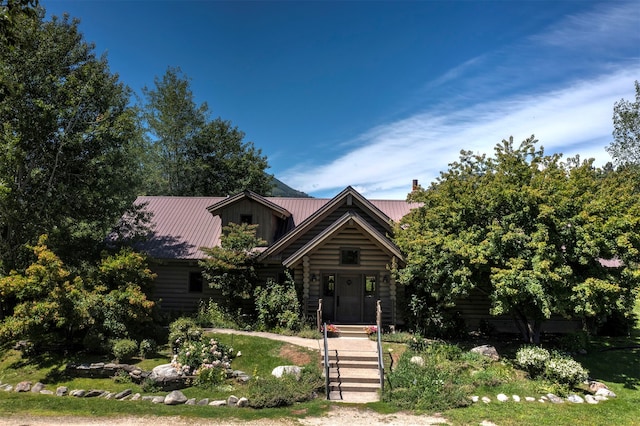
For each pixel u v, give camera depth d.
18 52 18.64
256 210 23.42
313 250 19.75
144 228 22.94
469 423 10.77
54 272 15.01
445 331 18.58
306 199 27.61
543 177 16.14
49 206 20.02
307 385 12.98
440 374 13.62
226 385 13.16
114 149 21.86
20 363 15.14
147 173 41.34
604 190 15.85
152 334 17.45
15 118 19.33
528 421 10.91
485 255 15.41
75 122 20.64
